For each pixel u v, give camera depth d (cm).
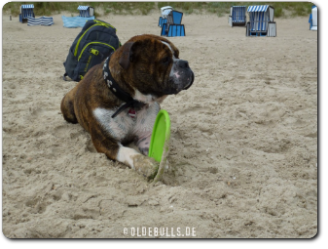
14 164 236
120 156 233
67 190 218
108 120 235
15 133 267
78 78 326
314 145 258
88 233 197
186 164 239
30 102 309
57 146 254
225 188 222
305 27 783
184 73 223
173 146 254
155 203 211
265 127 280
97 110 235
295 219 206
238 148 257
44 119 283
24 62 420
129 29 759
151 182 222
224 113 296
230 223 203
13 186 221
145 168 223
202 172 233
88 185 222
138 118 241
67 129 269
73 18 797
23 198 214
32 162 238
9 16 896
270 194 220
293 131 272
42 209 210
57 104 308
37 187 219
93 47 318
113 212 207
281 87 341
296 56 446
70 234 197
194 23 855
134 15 928
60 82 353
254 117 289
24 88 337
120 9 955
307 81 358
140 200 213
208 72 387
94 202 211
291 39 589
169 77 224
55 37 627
